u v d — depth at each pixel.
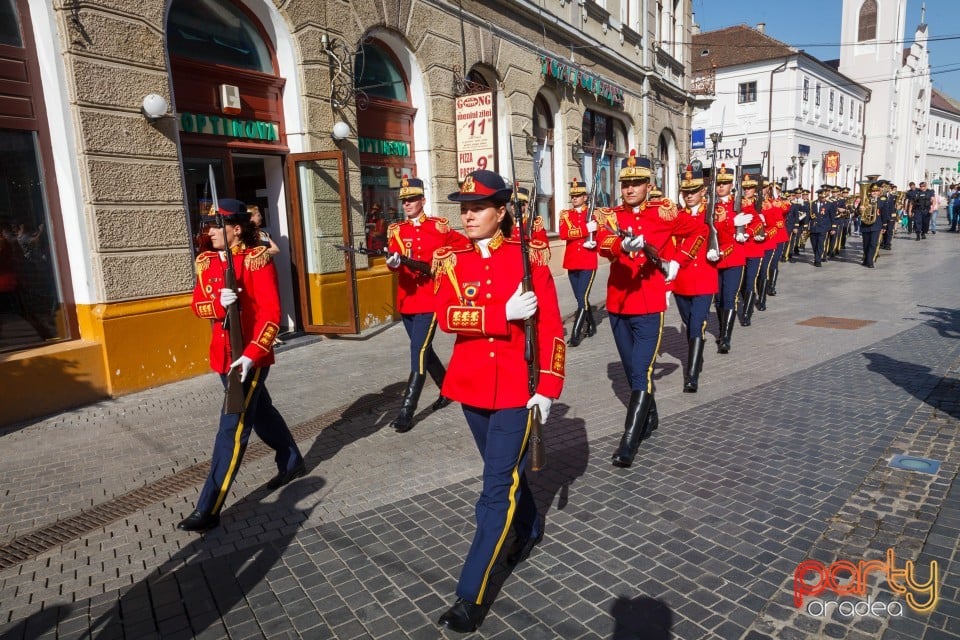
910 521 3.39
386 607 2.91
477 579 2.69
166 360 6.74
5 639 2.79
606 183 17.48
